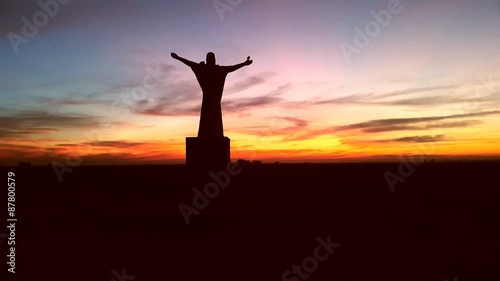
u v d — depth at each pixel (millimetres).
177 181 30562
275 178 33781
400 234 11953
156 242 10812
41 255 9625
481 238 11406
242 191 24031
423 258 9328
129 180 32250
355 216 14602
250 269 8609
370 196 21141
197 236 11406
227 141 15727
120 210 15539
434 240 11039
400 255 9719
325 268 8688
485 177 31609
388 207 17000
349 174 38312
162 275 8234
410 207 17109
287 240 10977
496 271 8430
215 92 16078
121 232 11938
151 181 30984
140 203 17688
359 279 8008
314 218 14031
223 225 12703
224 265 8844
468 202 18484
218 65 16062
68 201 19344
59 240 11047
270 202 18000
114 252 9867
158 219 13562
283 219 13641
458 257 9477
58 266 8797
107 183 30516
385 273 8383
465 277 8102
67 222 13422
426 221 13867
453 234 11852
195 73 16125
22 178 31438
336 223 13328
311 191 24109
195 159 15555
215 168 15555
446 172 38094
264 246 10422
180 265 8867
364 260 9258
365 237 11484
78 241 10953
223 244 10570
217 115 16109
